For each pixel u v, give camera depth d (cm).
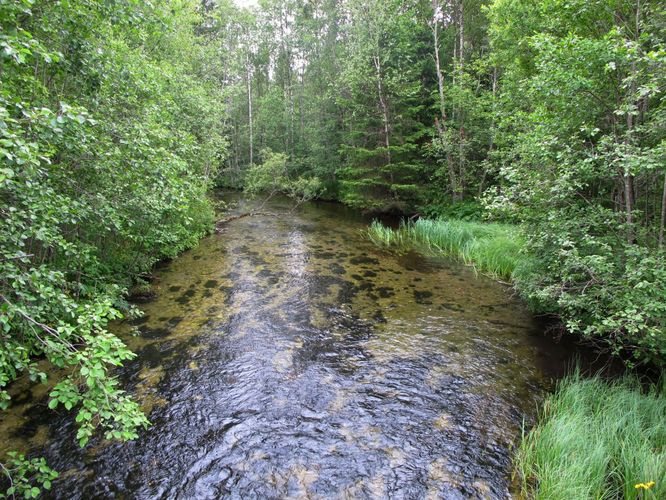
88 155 493
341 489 377
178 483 383
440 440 446
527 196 593
